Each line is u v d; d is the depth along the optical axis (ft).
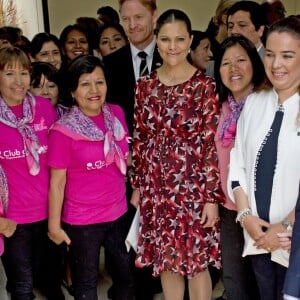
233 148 6.90
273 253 6.32
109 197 7.59
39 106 7.67
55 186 7.39
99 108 7.51
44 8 17.13
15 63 7.34
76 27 12.08
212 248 7.52
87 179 7.42
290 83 6.10
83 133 7.22
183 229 7.35
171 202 7.34
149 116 7.45
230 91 7.30
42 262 8.97
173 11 7.27
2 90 7.42
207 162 7.23
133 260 8.11
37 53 10.80
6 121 7.31
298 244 4.99
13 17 16.49
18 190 7.50
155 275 7.59
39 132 7.57
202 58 10.63
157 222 7.48
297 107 6.07
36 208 7.66
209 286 7.88
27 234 7.72
